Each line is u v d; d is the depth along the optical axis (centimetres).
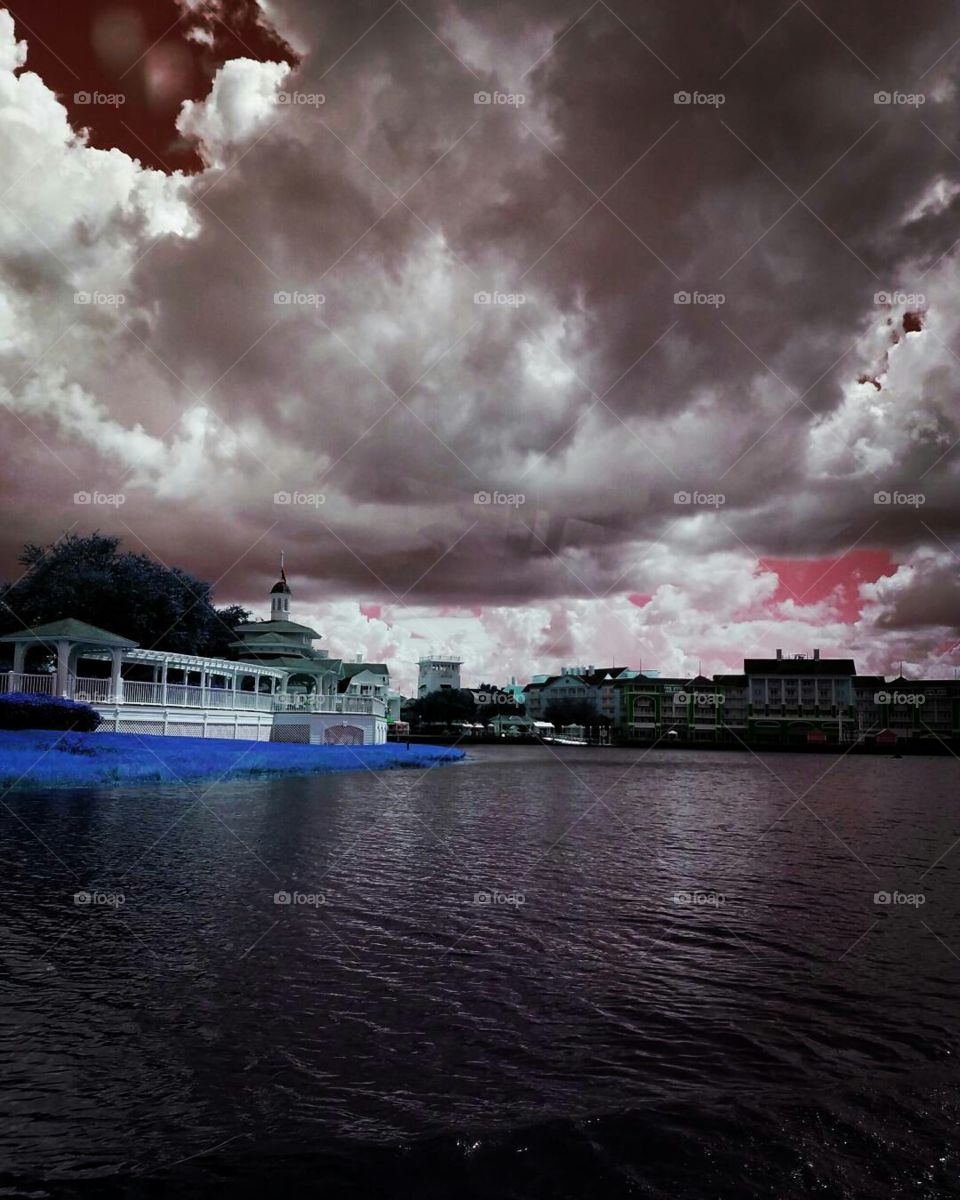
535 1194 470
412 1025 729
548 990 834
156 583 6631
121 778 3023
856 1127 556
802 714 16112
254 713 5631
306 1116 559
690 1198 468
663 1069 648
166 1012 745
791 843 2034
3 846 1578
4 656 6116
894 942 1046
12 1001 764
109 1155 507
